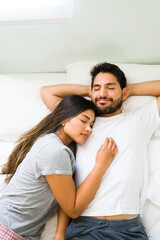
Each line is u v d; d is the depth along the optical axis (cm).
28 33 125
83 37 127
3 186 99
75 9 115
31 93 126
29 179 84
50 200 87
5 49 134
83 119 94
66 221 92
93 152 99
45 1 113
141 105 117
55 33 125
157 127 110
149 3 112
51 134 92
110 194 90
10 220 79
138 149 99
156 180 98
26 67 145
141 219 96
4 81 129
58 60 140
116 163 95
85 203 84
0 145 122
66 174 81
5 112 123
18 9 115
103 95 105
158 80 118
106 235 86
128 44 131
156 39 127
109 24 121
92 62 129
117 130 104
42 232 90
